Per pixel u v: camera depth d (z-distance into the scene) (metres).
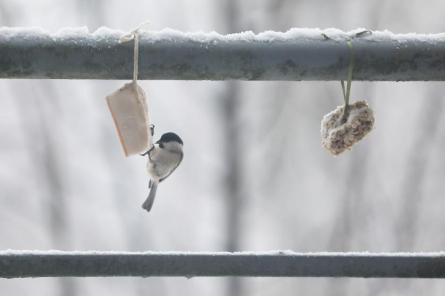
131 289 16.08
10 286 16.02
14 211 17.12
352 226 16.55
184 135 16.05
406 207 16.58
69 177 17.30
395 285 15.16
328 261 3.31
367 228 16.47
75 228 17.02
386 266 3.32
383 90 17.66
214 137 14.78
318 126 17.30
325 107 17.33
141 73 2.96
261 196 17.00
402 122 17.59
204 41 2.95
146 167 5.19
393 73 3.04
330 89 17.27
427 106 17.36
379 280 15.20
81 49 2.90
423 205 16.84
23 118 17.42
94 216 17.12
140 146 3.16
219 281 15.78
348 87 3.05
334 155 3.47
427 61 3.02
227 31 13.70
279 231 17.28
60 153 17.31
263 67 2.97
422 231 16.64
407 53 3.01
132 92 3.02
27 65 2.90
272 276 3.30
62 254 3.24
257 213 17.06
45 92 17.38
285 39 2.98
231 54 2.95
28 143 17.33
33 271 3.23
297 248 17.17
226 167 13.55
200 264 3.28
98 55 2.91
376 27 17.27
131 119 3.10
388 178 17.05
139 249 16.81
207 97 15.81
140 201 17.09
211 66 2.96
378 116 17.53
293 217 17.30
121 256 3.26
